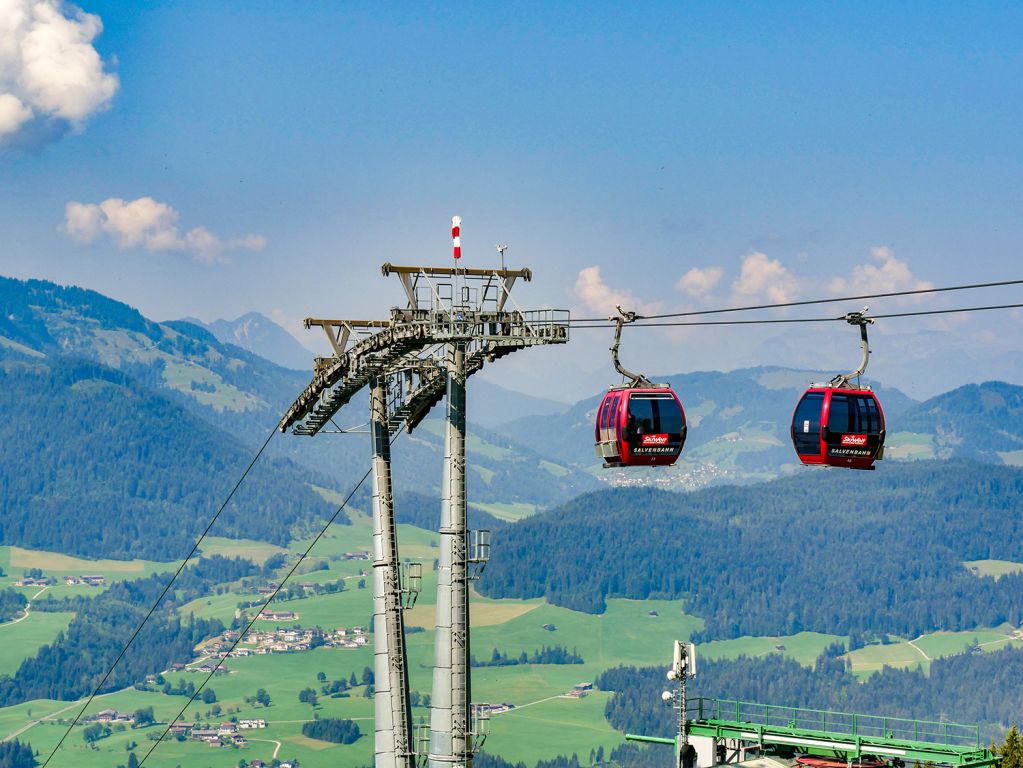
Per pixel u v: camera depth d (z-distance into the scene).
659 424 48.50
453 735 51.56
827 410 46.75
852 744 58.41
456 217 53.62
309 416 74.44
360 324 69.19
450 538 52.25
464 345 52.59
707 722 61.59
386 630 63.34
